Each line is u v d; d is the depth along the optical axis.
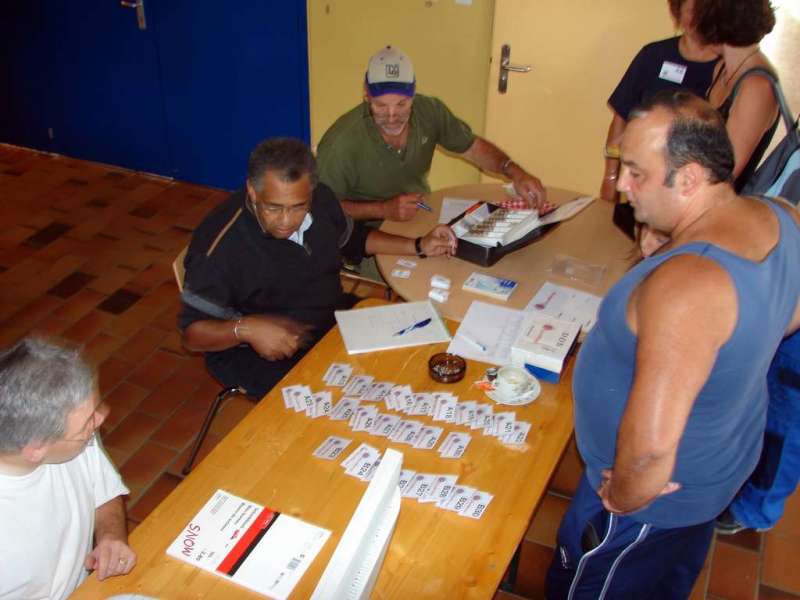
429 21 3.87
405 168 2.81
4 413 1.25
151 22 4.36
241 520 1.51
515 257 2.47
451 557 1.44
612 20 3.52
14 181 4.79
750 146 2.25
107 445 2.80
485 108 4.05
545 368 1.88
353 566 1.11
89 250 4.07
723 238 1.19
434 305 2.22
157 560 1.43
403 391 1.87
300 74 4.20
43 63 4.80
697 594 2.28
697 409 1.28
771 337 1.22
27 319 3.49
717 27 2.19
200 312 2.15
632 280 1.25
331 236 2.35
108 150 4.98
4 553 1.35
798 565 2.37
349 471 1.63
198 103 4.54
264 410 1.81
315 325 2.38
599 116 3.77
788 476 2.07
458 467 1.65
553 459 1.67
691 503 1.45
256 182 1.95
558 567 1.84
